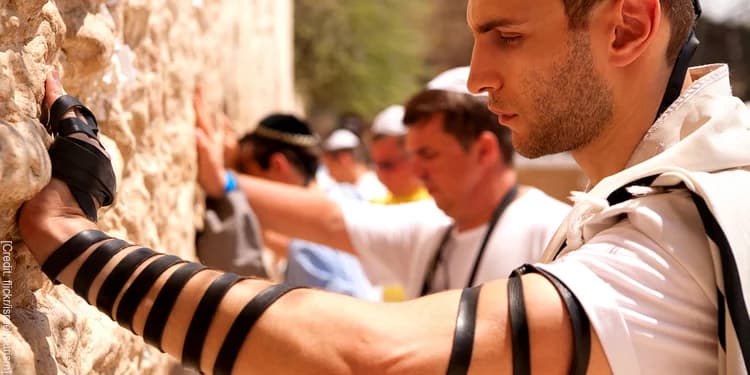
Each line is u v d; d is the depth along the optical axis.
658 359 0.95
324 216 2.36
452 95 2.13
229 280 0.96
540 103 1.08
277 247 3.08
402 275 2.33
